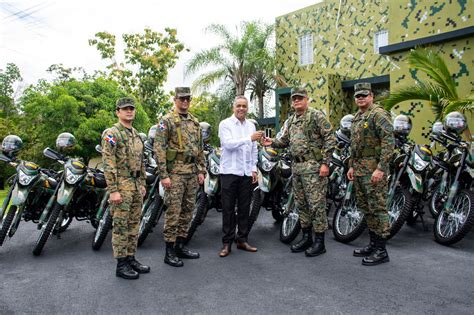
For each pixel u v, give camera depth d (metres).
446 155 5.72
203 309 3.01
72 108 15.38
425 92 7.32
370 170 4.09
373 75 14.48
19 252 4.64
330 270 3.82
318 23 15.97
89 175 4.98
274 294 3.26
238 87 16.77
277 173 5.32
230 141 4.43
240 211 4.64
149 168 5.15
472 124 7.58
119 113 3.88
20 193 4.45
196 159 4.34
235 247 4.79
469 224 4.22
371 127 4.07
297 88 4.43
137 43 23.28
